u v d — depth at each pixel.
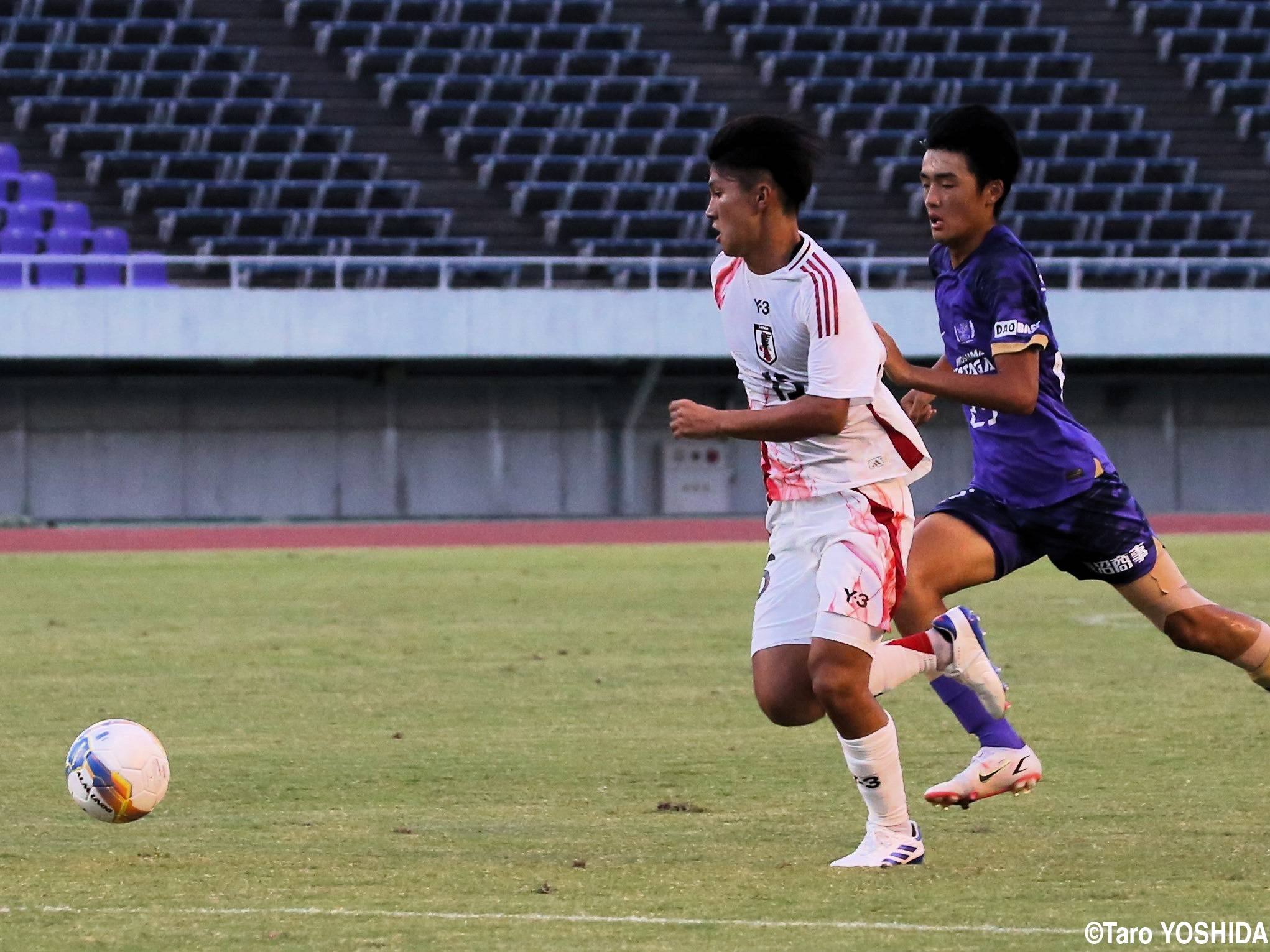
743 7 118.31
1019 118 112.69
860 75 115.62
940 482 97.50
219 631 41.59
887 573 16.92
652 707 29.22
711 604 47.72
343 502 92.94
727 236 16.59
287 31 111.50
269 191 100.19
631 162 105.12
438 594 51.00
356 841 18.39
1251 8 122.81
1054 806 20.45
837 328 16.27
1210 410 99.19
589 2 116.50
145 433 90.75
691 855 17.52
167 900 15.17
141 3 110.31
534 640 39.28
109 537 78.25
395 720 27.94
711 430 16.38
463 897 15.32
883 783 16.94
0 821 19.70
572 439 94.75
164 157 100.25
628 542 75.06
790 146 16.42
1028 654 36.53
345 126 105.94
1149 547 19.94
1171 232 106.94
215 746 25.44
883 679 17.69
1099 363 97.56
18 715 28.61
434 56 110.38
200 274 97.81
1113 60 118.69
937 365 20.27
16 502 89.50
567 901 15.11
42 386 89.44
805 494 17.12
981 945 13.40
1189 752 24.38
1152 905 14.89
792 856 17.45
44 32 107.56
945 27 120.50
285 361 90.56
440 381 93.12
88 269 93.19
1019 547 20.00
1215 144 113.44
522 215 103.25
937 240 19.20
